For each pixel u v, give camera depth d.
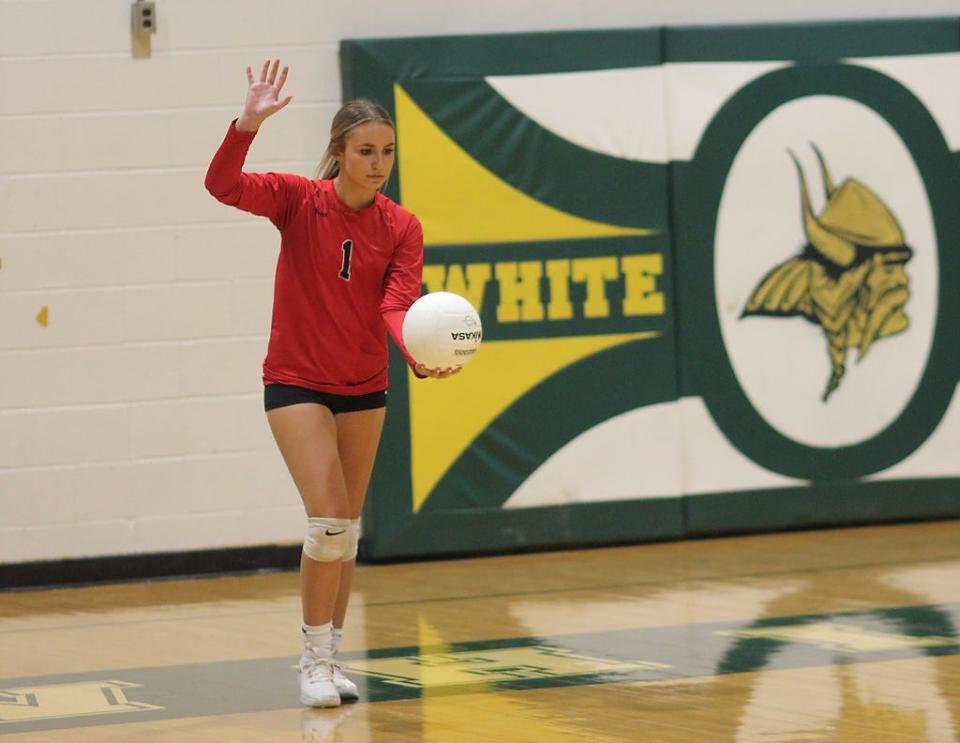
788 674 18.36
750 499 30.97
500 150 29.58
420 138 29.19
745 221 30.77
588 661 19.52
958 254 31.80
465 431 29.52
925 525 31.97
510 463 29.77
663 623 22.25
